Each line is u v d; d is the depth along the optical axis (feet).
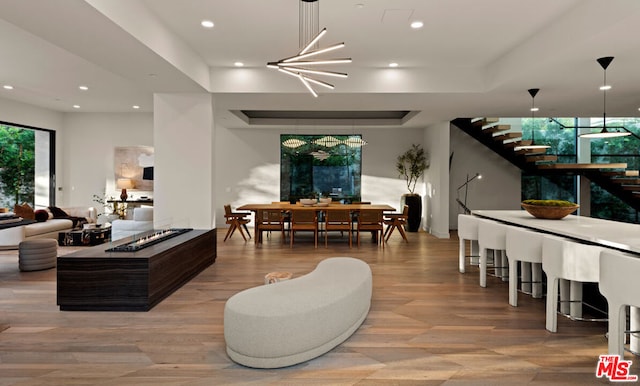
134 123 33.76
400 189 35.91
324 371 8.98
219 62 19.60
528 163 31.65
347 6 13.08
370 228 26.25
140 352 9.92
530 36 15.65
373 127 35.40
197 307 13.43
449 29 14.99
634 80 17.65
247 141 36.22
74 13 10.56
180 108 20.80
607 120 34.06
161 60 14.90
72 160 33.68
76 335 10.98
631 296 8.45
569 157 34.58
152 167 33.83
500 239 15.20
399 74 20.31
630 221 34.88
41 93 26.05
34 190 32.17
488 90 19.86
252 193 36.27
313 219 25.95
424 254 23.48
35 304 13.76
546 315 12.06
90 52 13.97
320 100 22.29
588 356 9.78
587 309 12.87
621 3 10.70
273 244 26.94
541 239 12.51
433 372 8.96
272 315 9.05
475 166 34.88
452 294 15.17
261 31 15.46
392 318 12.49
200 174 20.84
